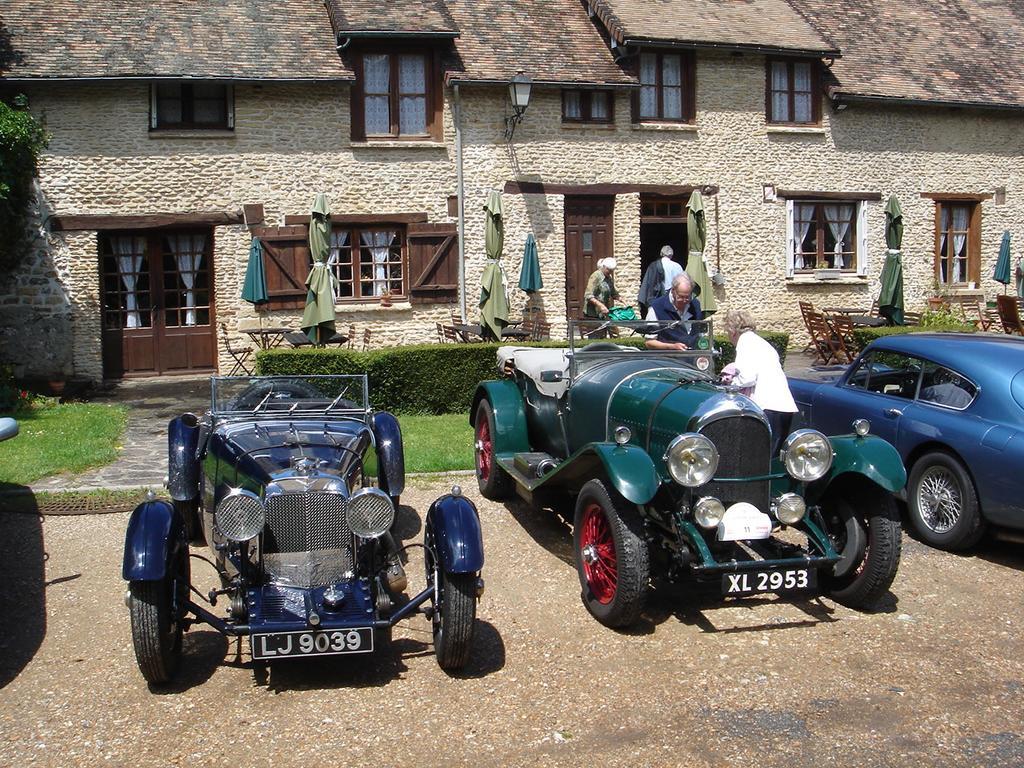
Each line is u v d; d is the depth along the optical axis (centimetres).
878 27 1988
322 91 1509
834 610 556
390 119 1559
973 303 1908
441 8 1584
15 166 1255
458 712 430
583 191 1644
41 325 1413
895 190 1853
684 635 518
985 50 2012
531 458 681
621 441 523
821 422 784
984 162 1914
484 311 1426
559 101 1623
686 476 500
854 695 446
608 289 1424
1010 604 565
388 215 1551
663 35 1627
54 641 509
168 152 1447
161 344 1501
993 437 621
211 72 1413
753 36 1705
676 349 698
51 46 1394
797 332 1805
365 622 443
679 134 1700
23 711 432
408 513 737
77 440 970
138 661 438
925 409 685
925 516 681
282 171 1498
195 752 397
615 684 458
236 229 1485
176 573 463
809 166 1786
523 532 694
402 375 1142
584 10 1761
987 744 402
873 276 1847
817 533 530
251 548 473
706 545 509
